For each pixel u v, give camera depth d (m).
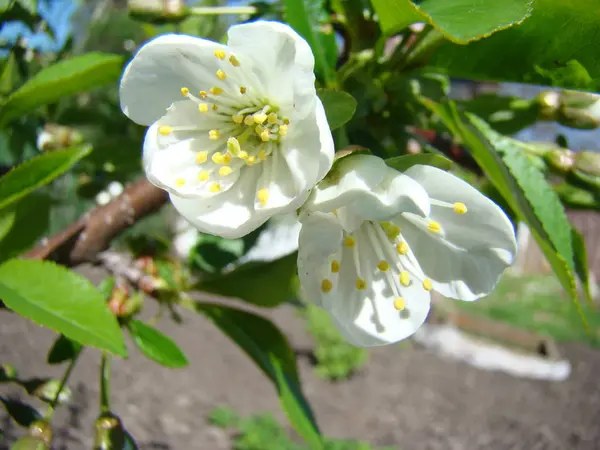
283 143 0.06
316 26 0.07
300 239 0.06
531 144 0.09
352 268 0.07
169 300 0.09
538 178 0.07
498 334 0.65
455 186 0.06
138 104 0.07
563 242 0.07
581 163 0.09
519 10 0.05
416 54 0.07
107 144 0.12
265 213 0.06
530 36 0.07
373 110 0.08
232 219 0.06
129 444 0.08
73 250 0.08
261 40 0.06
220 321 0.10
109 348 0.06
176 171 0.07
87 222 0.08
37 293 0.06
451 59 0.07
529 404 0.50
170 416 0.36
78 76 0.08
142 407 0.35
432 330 0.61
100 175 0.13
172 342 0.08
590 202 0.09
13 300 0.06
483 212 0.06
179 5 0.09
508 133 0.09
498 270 0.07
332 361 0.49
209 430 0.35
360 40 0.08
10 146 0.12
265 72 0.06
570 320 0.75
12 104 0.08
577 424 0.47
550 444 0.43
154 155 0.06
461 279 0.07
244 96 0.07
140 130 0.12
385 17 0.06
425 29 0.07
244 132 0.07
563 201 0.09
